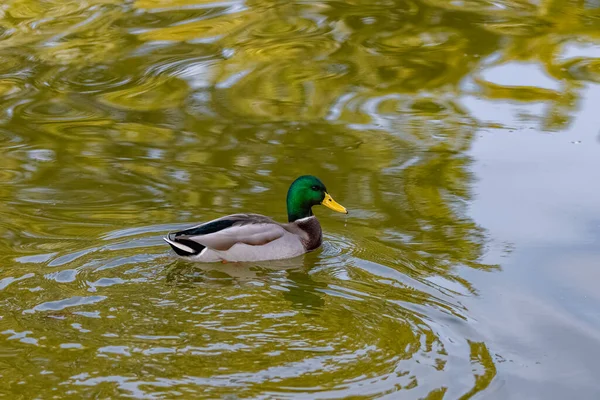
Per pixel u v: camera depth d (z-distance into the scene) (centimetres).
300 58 1806
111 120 1512
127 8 2089
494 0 2206
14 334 853
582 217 1171
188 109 1562
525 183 1274
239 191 1252
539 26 2003
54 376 780
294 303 945
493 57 1817
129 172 1315
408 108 1560
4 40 1881
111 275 1002
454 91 1641
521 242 1105
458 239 1116
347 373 799
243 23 2011
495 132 1456
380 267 1048
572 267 1040
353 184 1271
